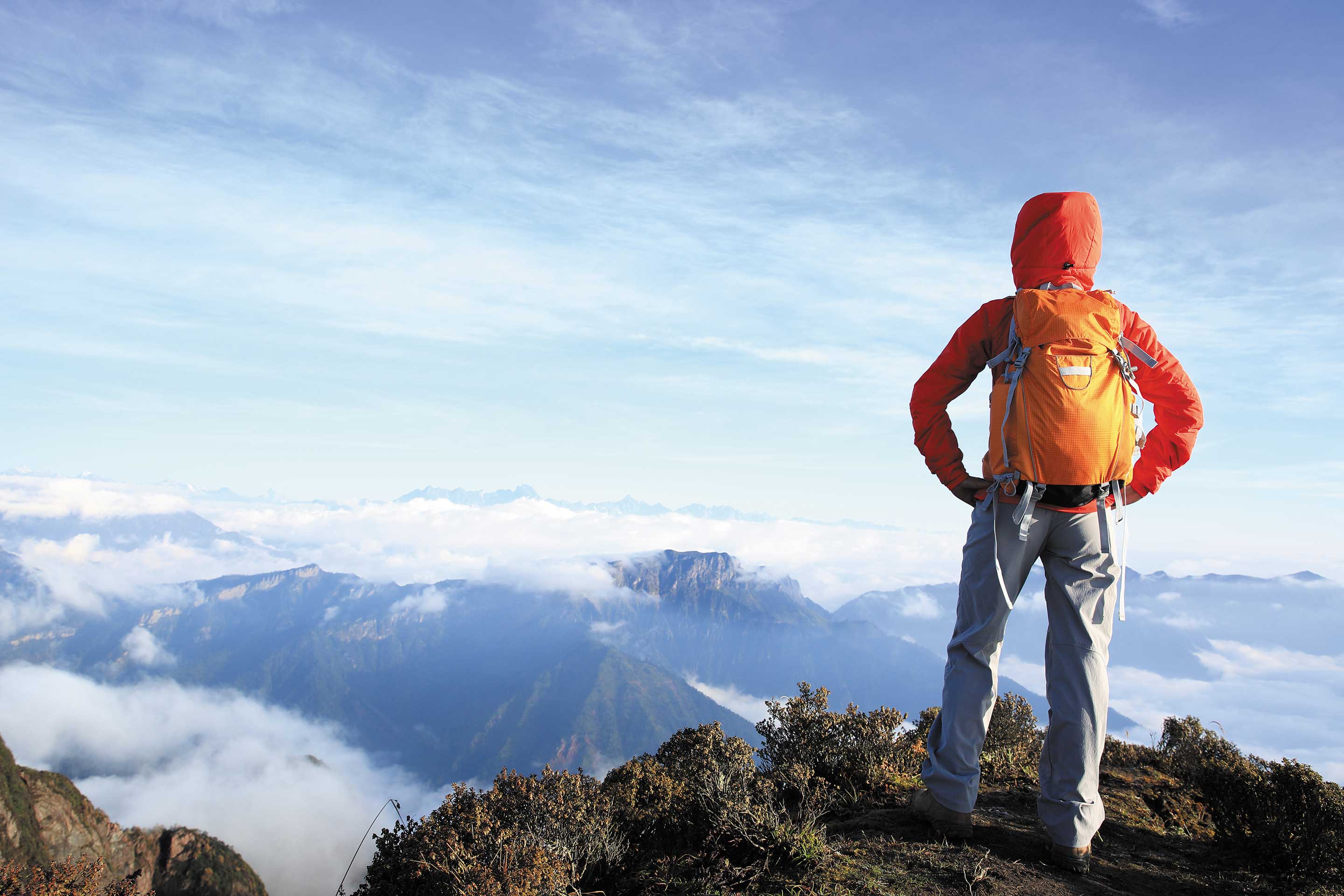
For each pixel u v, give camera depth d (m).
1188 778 4.89
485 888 3.38
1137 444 3.34
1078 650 3.50
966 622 3.74
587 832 4.21
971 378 3.70
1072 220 3.46
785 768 5.09
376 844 4.10
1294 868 3.58
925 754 5.21
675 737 6.02
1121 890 3.37
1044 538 3.53
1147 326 3.58
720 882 3.49
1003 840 3.78
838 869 3.41
